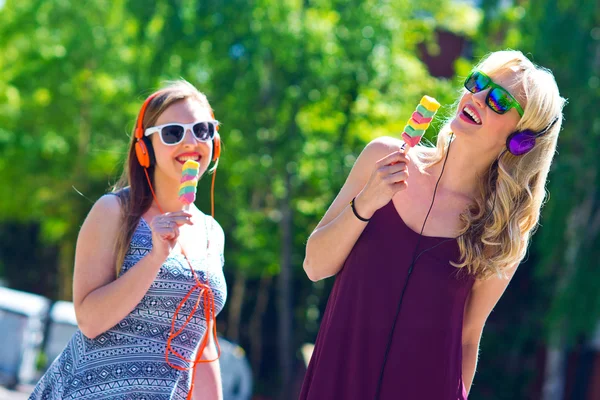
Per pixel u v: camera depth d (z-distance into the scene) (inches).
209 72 748.6
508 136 131.7
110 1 879.1
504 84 129.9
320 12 724.7
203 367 148.8
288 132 739.4
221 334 958.4
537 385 879.7
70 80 886.4
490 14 745.6
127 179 150.5
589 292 682.2
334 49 704.4
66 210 968.3
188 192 131.7
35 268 1191.6
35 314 511.8
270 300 989.2
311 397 132.7
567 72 676.1
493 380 898.1
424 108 124.6
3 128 913.5
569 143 687.1
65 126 915.4
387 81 748.6
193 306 141.0
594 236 689.0
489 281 137.8
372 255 132.6
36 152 901.8
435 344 131.2
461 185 135.5
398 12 764.6
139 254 139.9
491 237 132.6
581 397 859.4
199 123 143.3
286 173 748.0
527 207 133.9
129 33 870.4
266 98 730.2
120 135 892.0
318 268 136.3
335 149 750.5
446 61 1010.7
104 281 138.6
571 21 667.4
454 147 135.3
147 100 144.8
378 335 131.3
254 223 824.3
